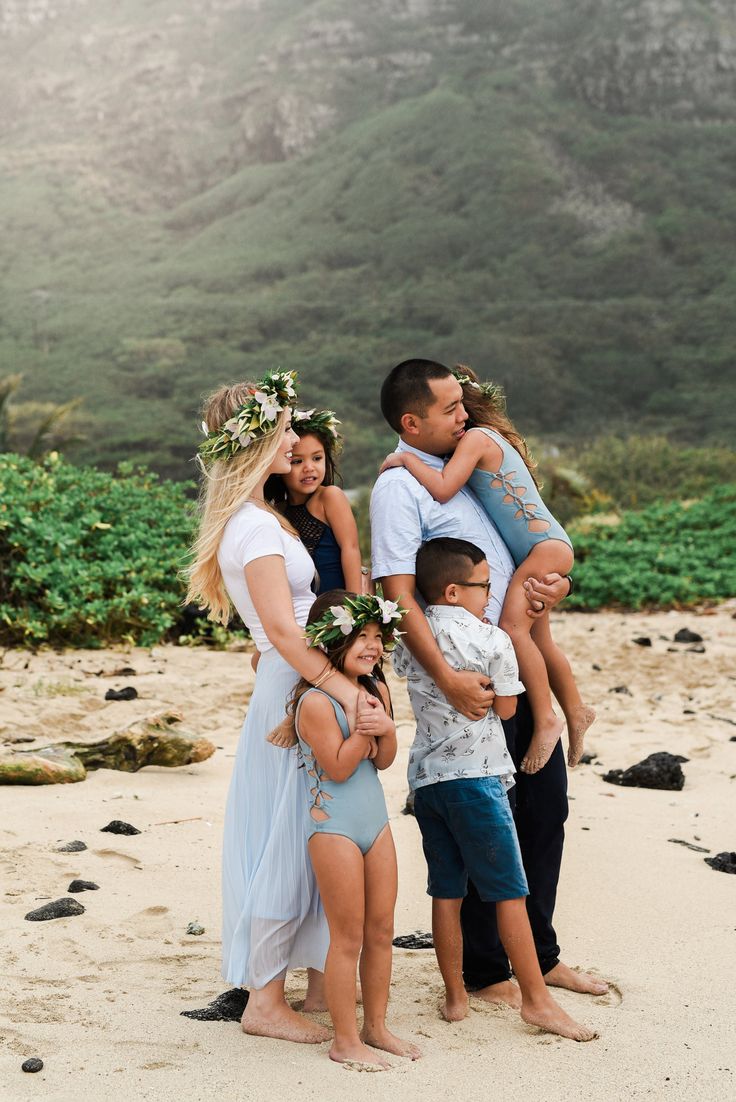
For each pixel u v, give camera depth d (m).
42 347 148.12
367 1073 3.18
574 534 17.27
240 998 3.66
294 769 3.53
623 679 9.63
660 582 14.06
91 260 199.88
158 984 3.74
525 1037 3.46
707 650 10.79
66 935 4.05
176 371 131.12
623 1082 3.15
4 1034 3.32
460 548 3.69
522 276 155.12
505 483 3.92
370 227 182.50
